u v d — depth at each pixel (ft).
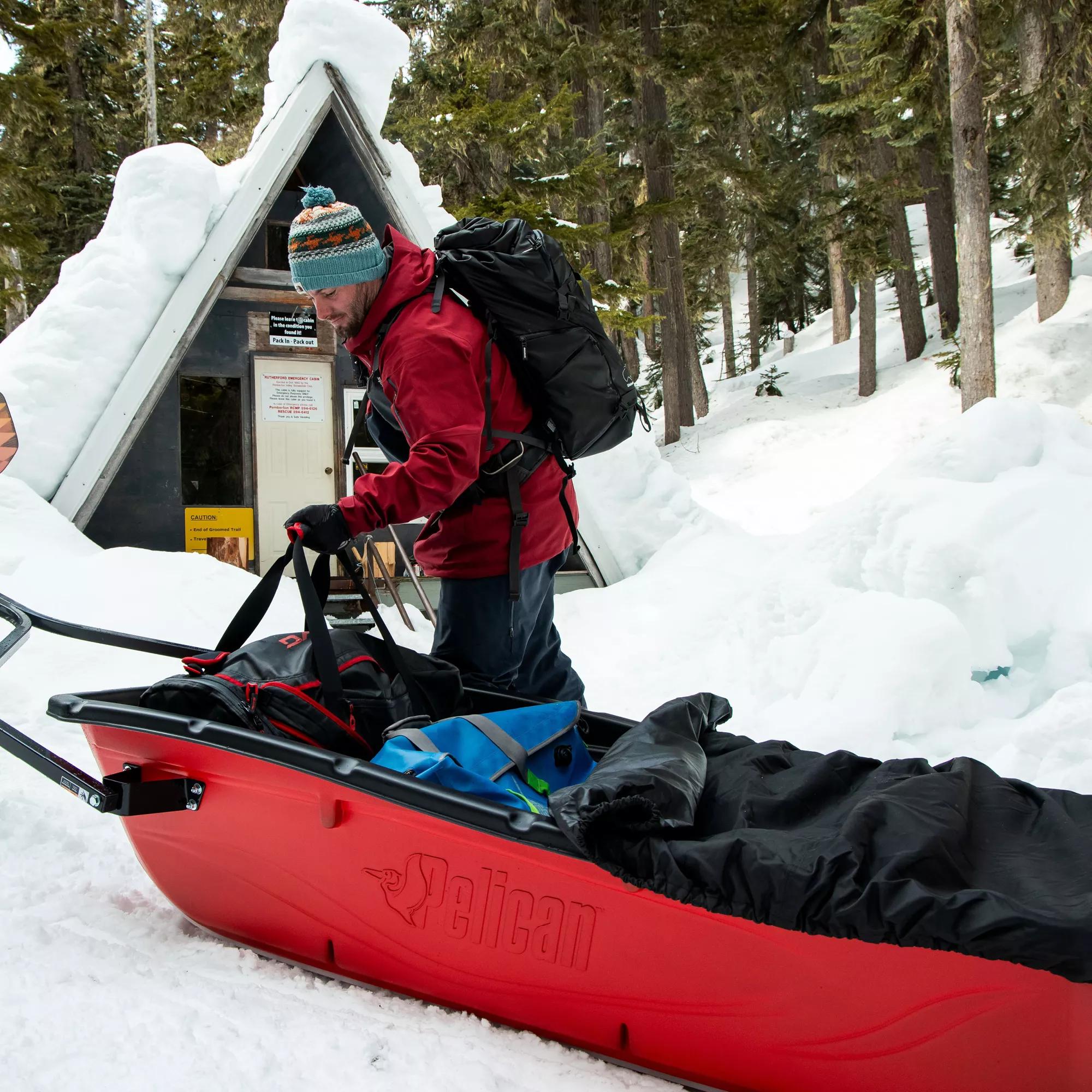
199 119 70.79
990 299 47.26
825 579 15.99
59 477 22.34
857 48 49.19
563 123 42.11
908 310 70.79
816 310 121.19
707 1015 5.50
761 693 14.53
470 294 8.38
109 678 14.34
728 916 5.30
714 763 6.79
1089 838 5.35
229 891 7.21
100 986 6.72
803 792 6.07
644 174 63.31
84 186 70.38
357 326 8.34
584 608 20.58
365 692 7.74
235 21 57.72
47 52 42.63
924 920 4.69
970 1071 4.92
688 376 74.02
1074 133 42.11
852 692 13.07
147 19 55.57
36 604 15.96
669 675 16.03
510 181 42.75
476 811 5.89
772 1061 5.40
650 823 5.43
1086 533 14.56
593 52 51.34
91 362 22.71
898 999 4.99
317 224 7.89
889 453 54.75
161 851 7.41
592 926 5.74
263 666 7.50
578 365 8.59
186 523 24.26
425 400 7.69
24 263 62.64
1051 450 16.65
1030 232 48.73
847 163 71.61
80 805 10.40
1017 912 4.54
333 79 23.73
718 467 60.34
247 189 23.44
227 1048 5.98
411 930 6.39
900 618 13.56
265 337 24.90
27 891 8.32
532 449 8.82
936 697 12.77
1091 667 13.43
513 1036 6.22
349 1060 5.89
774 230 76.95
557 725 7.86
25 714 13.09
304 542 7.34
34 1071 5.70
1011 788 6.11
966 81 45.70
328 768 6.34
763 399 72.74
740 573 19.93
